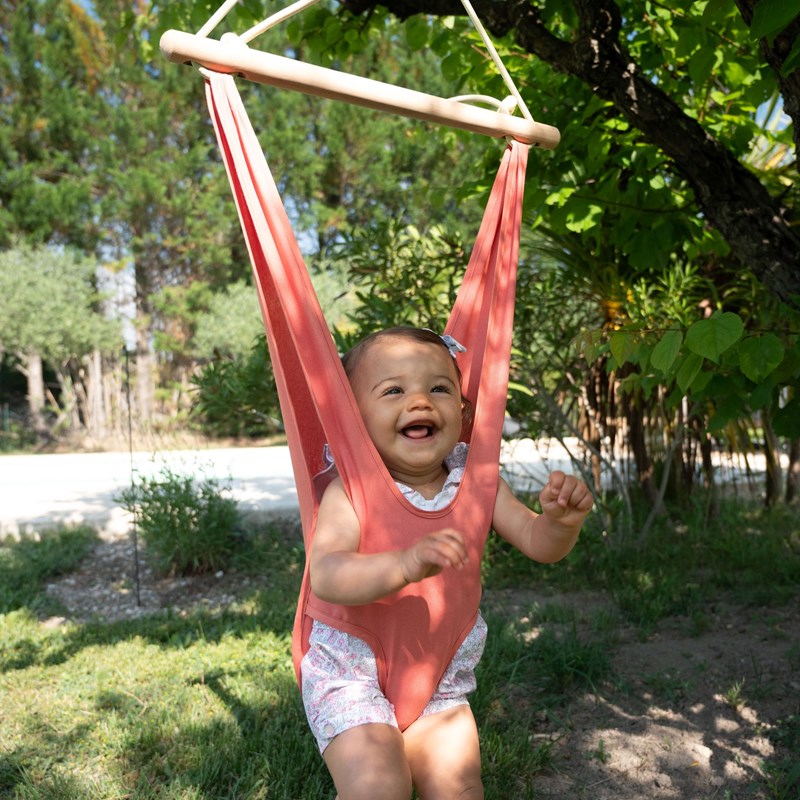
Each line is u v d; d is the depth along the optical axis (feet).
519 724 10.68
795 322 9.63
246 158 5.90
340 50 14.57
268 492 33.09
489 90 14.30
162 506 20.59
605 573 17.71
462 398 7.11
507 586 17.87
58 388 91.25
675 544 20.17
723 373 9.91
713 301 17.83
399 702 5.71
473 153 72.90
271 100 74.33
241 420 19.98
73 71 73.97
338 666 5.80
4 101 71.97
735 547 19.45
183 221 76.48
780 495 25.98
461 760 5.76
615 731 10.60
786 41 7.47
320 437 6.61
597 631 14.12
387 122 76.54
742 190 10.06
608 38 9.79
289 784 9.02
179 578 20.16
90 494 35.24
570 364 19.56
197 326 77.05
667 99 9.99
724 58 12.24
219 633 15.12
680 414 19.25
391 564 4.90
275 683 12.06
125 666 13.35
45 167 73.26
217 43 5.73
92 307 79.56
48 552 22.11
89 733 10.64
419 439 6.10
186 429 73.46
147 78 71.56
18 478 43.55
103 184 74.02
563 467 32.50
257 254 6.19
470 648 6.17
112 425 75.61
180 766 9.61
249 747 9.84
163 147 74.59
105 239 77.36
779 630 13.74
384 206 79.87
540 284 19.06
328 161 77.66
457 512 5.89
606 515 19.62
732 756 9.83
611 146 13.29
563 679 11.88
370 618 5.69
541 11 11.76
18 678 12.85
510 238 7.01
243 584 19.56
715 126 14.12
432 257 17.93
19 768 9.64
